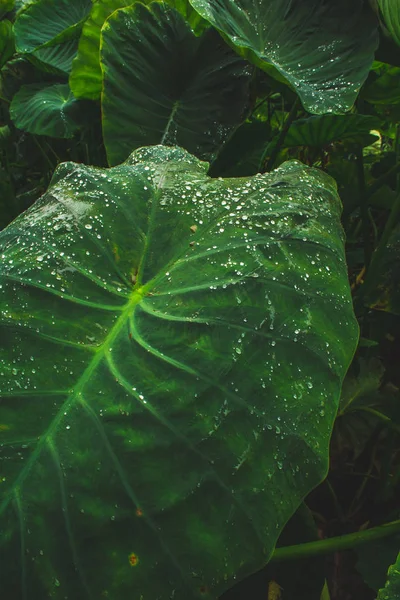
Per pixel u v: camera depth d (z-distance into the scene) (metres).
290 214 0.90
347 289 0.84
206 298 0.80
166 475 0.67
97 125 1.72
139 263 0.86
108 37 1.38
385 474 1.41
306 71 1.26
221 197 0.94
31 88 1.91
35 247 0.85
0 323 0.76
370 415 1.49
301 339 0.77
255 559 0.65
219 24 1.19
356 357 1.43
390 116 1.52
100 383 0.72
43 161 2.06
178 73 1.43
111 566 0.63
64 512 0.64
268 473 0.69
